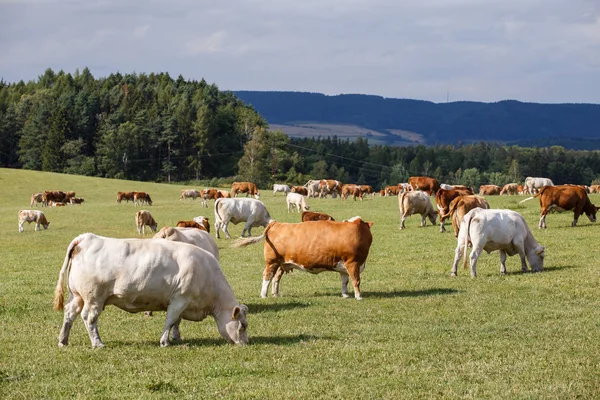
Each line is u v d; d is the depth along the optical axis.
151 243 12.29
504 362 11.15
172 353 11.73
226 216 36.28
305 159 193.25
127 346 12.27
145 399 9.36
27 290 19.84
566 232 29.98
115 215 53.09
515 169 184.00
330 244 16.83
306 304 16.56
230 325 12.49
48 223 45.88
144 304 12.17
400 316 15.06
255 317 15.04
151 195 86.50
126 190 90.69
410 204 35.88
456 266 21.00
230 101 196.12
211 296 12.55
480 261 24.08
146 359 11.36
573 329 13.62
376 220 40.78
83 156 153.00
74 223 47.97
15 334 13.59
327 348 12.05
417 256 26.11
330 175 178.38
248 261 26.81
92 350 11.91
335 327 13.92
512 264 23.09
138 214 40.12
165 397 9.45
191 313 12.52
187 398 9.41
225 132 175.50
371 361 11.22
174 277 12.12
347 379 10.27
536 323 14.23
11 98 195.62
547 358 11.34
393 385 9.96
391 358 11.39
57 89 191.38
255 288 19.55
